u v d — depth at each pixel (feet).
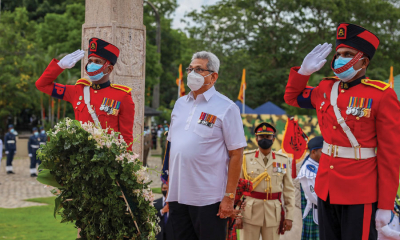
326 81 12.17
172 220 12.67
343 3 104.73
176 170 12.41
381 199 11.00
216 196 12.23
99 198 12.31
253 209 18.49
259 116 43.06
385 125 10.98
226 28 108.78
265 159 18.99
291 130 22.99
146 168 12.50
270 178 18.61
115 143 12.23
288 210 19.01
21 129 140.97
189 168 12.16
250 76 108.68
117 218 12.30
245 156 19.16
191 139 12.23
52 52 91.20
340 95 11.57
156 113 92.38
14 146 61.11
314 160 18.72
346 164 11.30
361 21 108.78
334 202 11.39
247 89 108.47
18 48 98.73
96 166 12.07
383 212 11.02
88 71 14.87
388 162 10.94
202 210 12.10
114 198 12.14
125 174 12.05
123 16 17.46
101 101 15.14
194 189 12.12
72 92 15.79
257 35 108.06
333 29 106.93
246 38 109.70
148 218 12.48
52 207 35.68
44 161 12.60
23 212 33.30
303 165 18.84
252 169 18.76
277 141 42.37
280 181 18.81
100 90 15.35
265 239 18.72
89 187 12.30
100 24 17.26
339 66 11.29
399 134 11.02
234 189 12.20
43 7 140.15
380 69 102.22
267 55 108.88
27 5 141.79
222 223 12.36
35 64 92.99
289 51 107.76
